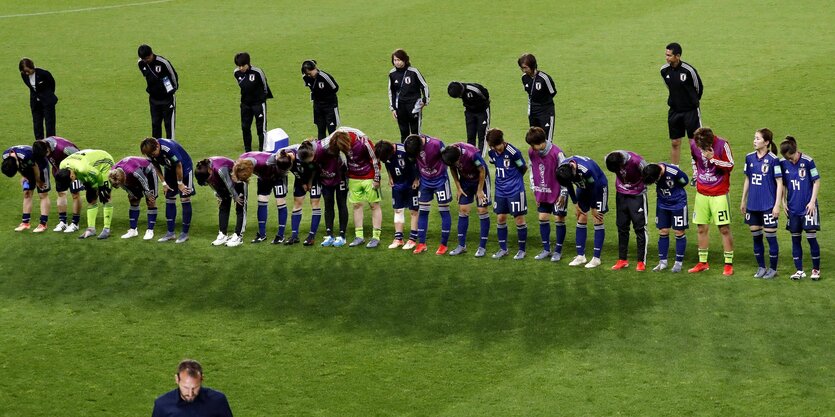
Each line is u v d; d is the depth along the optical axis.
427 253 40.91
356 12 78.69
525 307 35.97
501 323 34.94
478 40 69.69
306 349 33.72
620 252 38.66
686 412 29.33
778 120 52.31
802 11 73.00
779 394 29.97
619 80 60.12
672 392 30.36
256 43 70.88
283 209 41.84
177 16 79.12
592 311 35.38
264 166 41.06
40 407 30.67
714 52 64.38
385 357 33.00
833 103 54.22
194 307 37.00
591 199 38.50
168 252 41.78
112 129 55.53
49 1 85.00
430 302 36.66
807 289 36.16
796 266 36.94
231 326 35.47
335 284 38.38
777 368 31.33
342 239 41.78
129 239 43.25
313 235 41.91
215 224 44.69
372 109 56.94
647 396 30.22
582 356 32.56
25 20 79.06
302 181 41.12
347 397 30.77
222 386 31.56
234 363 32.91
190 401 23.41
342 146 39.56
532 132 38.34
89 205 43.28
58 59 68.62
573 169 37.53
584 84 59.69
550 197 39.09
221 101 59.69
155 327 35.53
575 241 41.66
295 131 53.94
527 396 30.45
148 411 30.34
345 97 59.16
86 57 68.94
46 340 34.78
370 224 44.06
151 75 50.03
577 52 66.00
